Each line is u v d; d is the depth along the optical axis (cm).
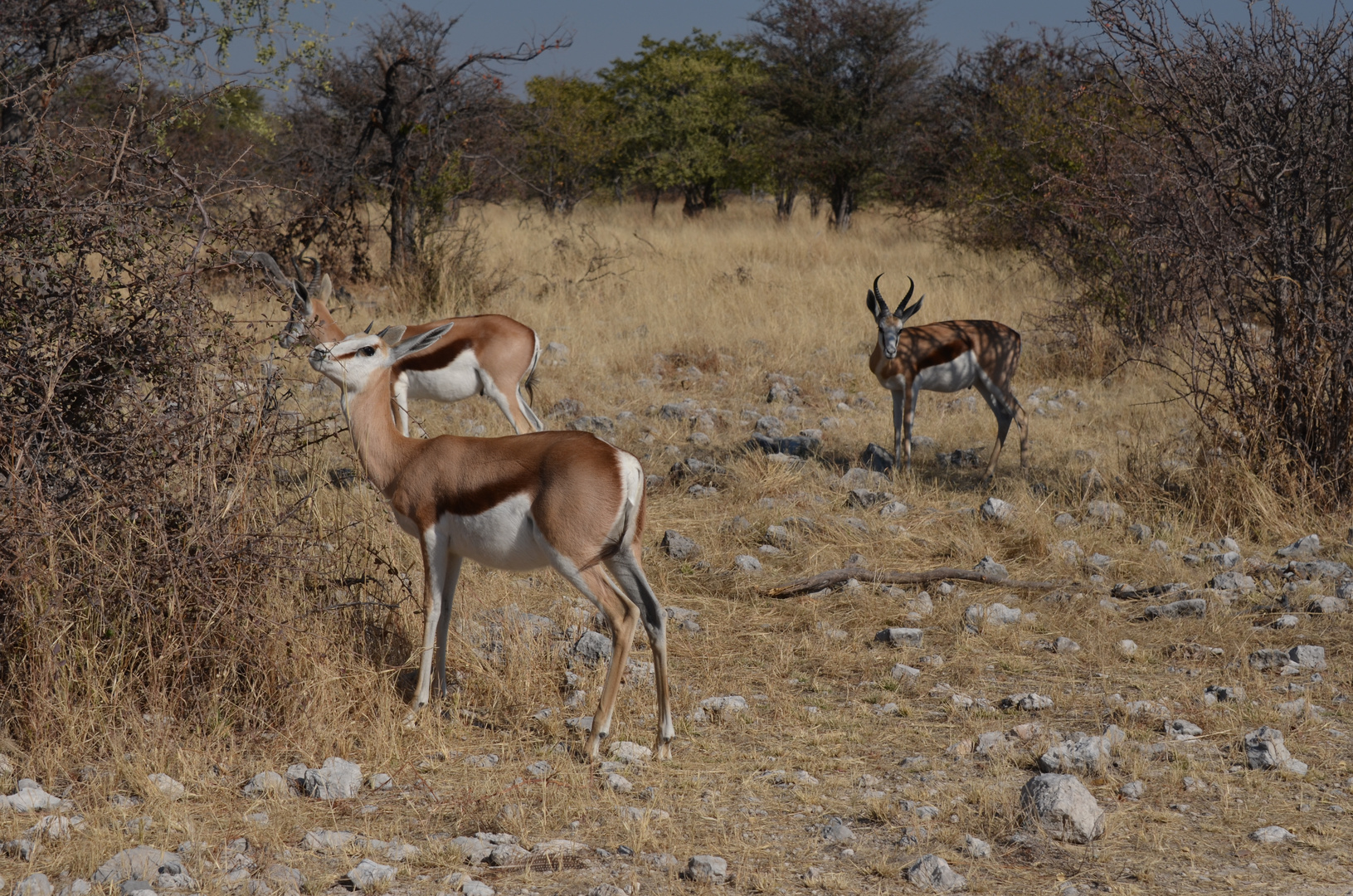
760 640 715
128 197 597
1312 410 943
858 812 489
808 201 5516
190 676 552
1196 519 944
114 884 399
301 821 471
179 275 589
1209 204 977
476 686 627
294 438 652
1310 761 538
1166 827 474
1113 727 563
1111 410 1364
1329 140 934
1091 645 695
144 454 570
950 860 446
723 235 3173
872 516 939
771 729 582
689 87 4981
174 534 571
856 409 1395
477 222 2564
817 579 797
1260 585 797
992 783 513
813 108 3809
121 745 515
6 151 573
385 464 591
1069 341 1664
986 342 1101
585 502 523
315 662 570
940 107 3466
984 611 738
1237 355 1034
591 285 2077
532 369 1053
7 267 579
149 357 591
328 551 661
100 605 545
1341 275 956
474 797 496
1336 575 801
